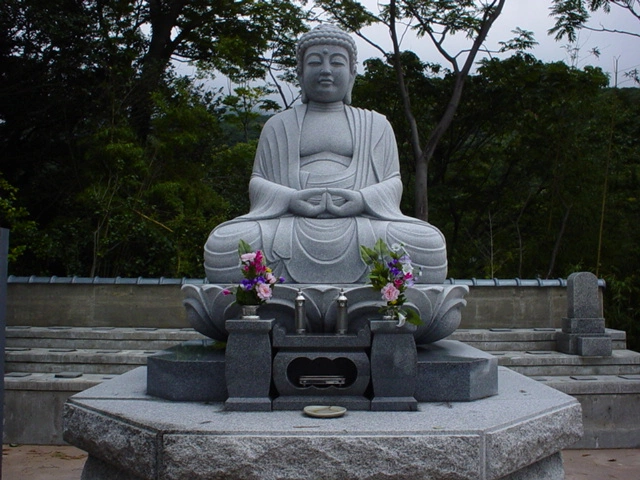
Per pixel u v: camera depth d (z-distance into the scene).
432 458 3.58
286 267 5.38
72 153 14.91
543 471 4.25
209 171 17.78
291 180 5.91
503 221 18.69
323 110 6.30
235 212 16.45
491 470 3.64
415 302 4.92
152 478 3.66
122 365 7.70
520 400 4.50
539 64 16.70
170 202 14.17
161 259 13.45
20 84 14.47
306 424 3.79
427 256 5.39
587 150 16.47
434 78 17.75
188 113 14.63
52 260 13.44
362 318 4.73
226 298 4.98
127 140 14.29
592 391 6.94
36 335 8.98
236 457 3.58
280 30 17.64
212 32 18.03
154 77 15.50
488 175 18.77
